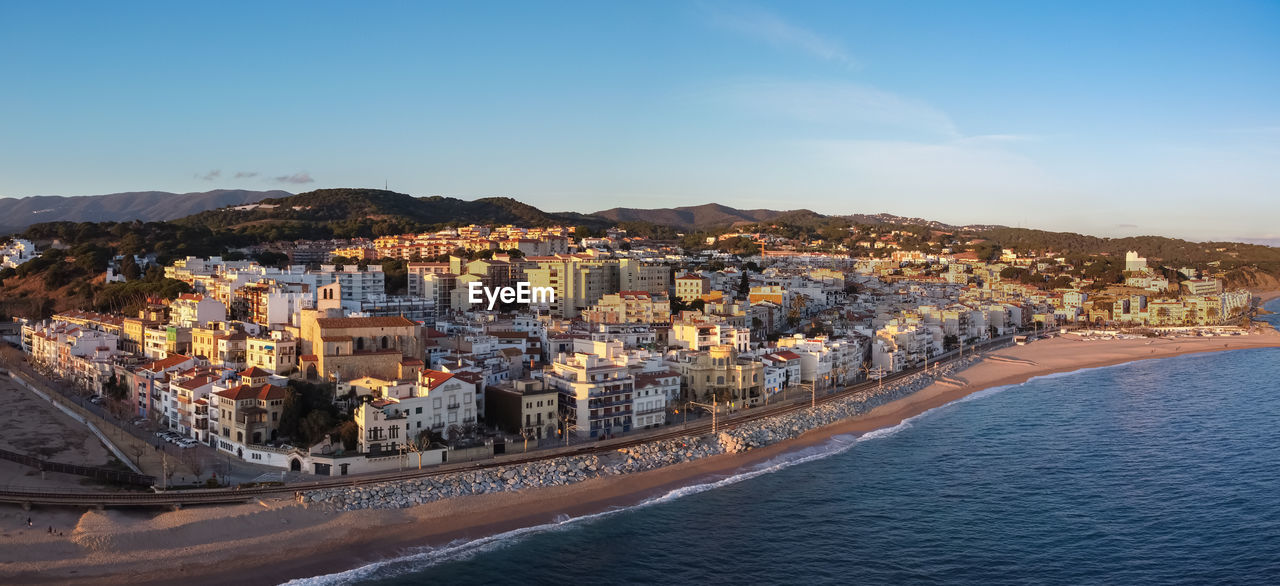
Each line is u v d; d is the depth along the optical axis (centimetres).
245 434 16925
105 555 12562
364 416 16475
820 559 13675
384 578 12575
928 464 18900
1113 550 14100
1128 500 16475
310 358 19788
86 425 19638
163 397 19550
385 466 16350
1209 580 12912
